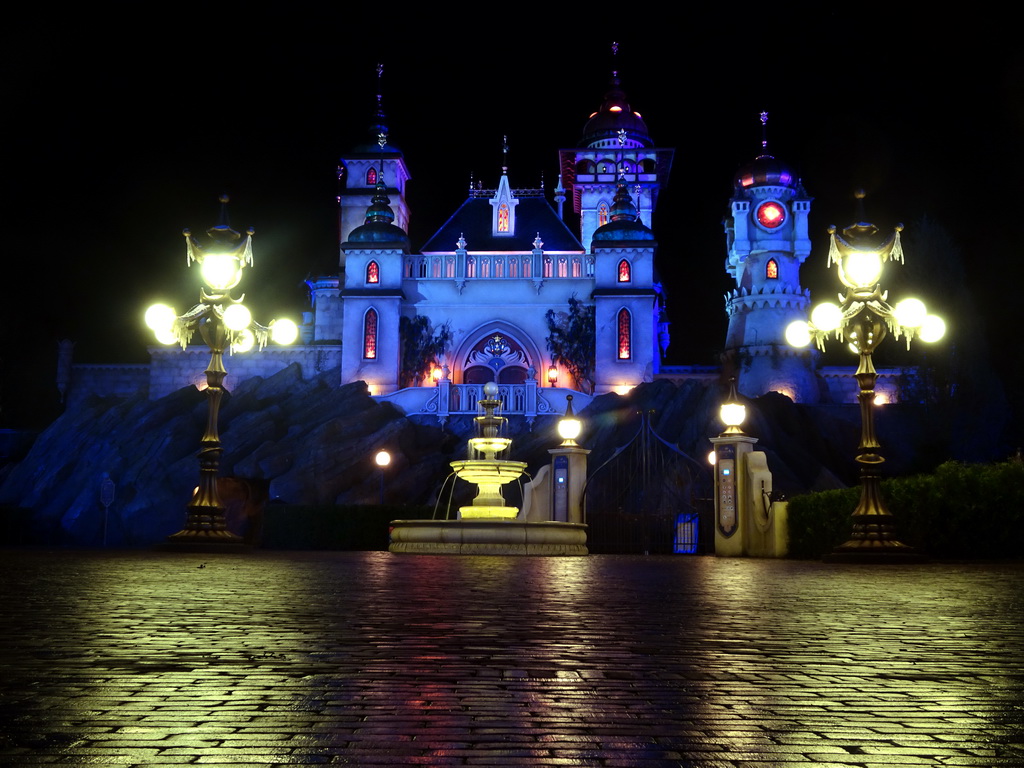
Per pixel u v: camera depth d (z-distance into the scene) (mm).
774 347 66312
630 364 64375
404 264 67312
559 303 66375
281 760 3533
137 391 68375
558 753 3682
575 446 28047
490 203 72688
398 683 5012
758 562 19406
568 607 9008
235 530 49344
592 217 76000
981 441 52875
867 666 5660
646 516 30141
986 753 3701
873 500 18156
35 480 59938
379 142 75062
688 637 6875
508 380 66375
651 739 3900
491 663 5660
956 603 9562
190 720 4152
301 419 59250
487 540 23375
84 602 8961
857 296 18859
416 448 56750
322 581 12062
